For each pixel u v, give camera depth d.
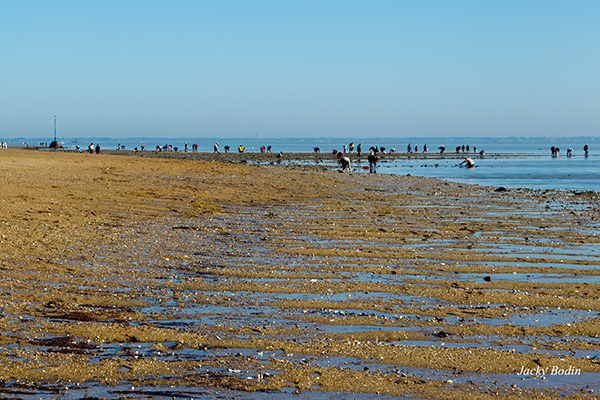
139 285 11.49
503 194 31.72
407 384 7.30
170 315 9.75
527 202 27.81
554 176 50.09
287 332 9.05
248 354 8.16
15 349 8.07
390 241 16.88
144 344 8.45
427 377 7.53
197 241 16.16
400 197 29.30
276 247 15.54
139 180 30.55
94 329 8.88
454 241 17.06
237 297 10.88
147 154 90.56
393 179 41.00
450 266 13.80
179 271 12.71
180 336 8.72
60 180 27.67
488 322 9.76
